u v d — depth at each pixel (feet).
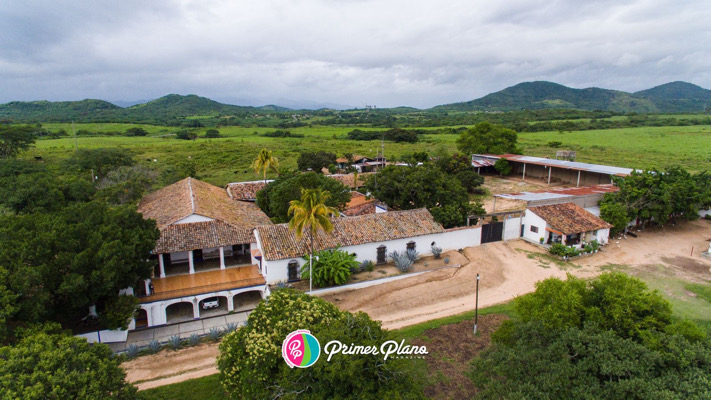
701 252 121.39
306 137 444.96
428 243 117.50
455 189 139.85
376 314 87.30
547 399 42.14
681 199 135.64
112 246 76.95
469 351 71.97
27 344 50.29
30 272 65.00
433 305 90.99
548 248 121.39
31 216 88.43
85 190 148.66
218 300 98.02
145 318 91.91
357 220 114.11
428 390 61.62
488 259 114.73
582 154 287.48
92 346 54.44
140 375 68.59
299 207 91.50
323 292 95.30
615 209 129.49
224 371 53.88
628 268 109.40
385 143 395.34
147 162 255.70
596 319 53.52
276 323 54.90
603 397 42.11
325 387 46.60
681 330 50.93
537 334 52.49
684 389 40.86
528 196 141.38
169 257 107.96
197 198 123.65
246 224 117.39
